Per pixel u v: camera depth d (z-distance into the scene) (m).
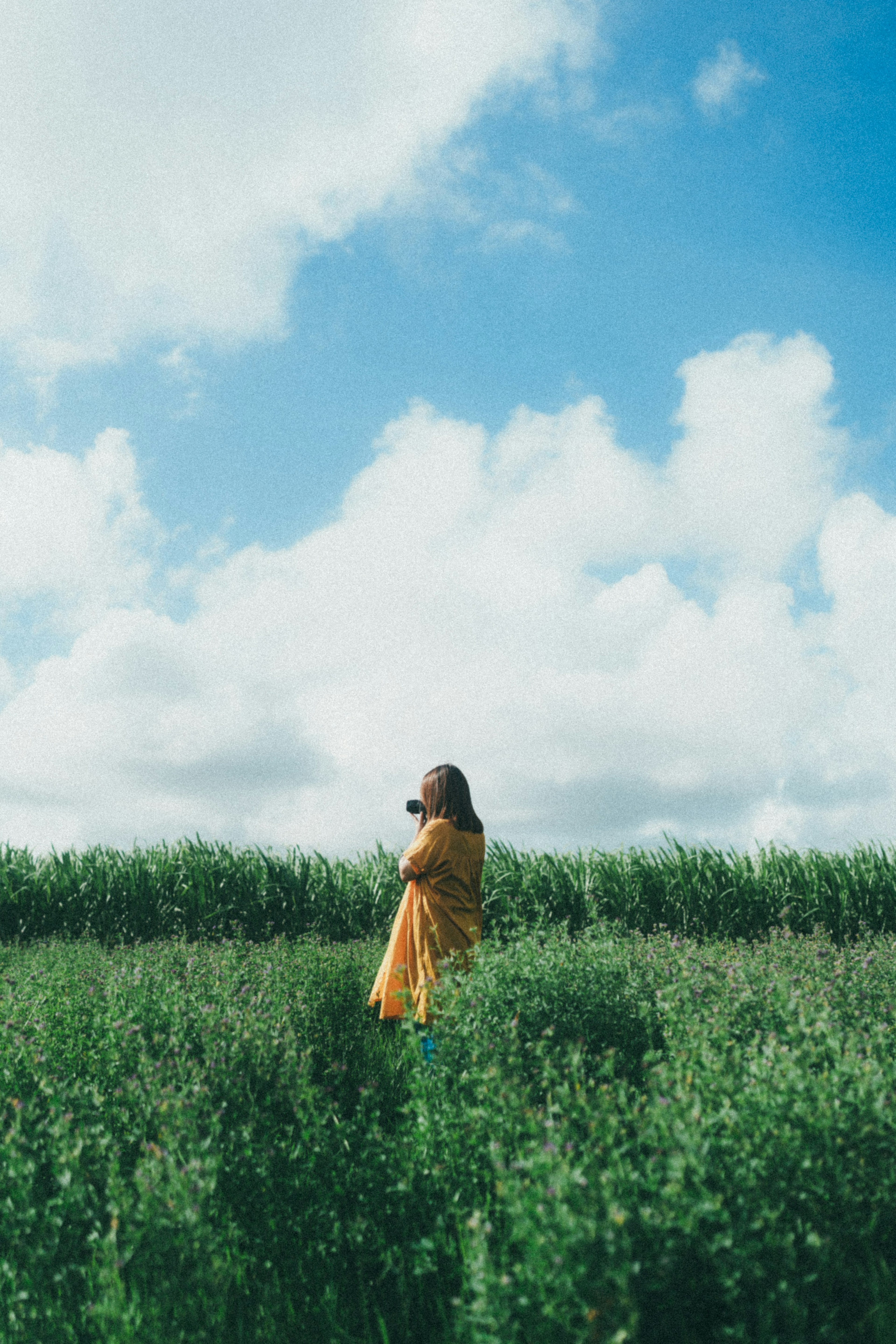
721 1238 1.80
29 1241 2.17
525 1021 3.17
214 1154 2.38
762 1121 2.12
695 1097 2.17
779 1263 1.85
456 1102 2.71
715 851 10.65
